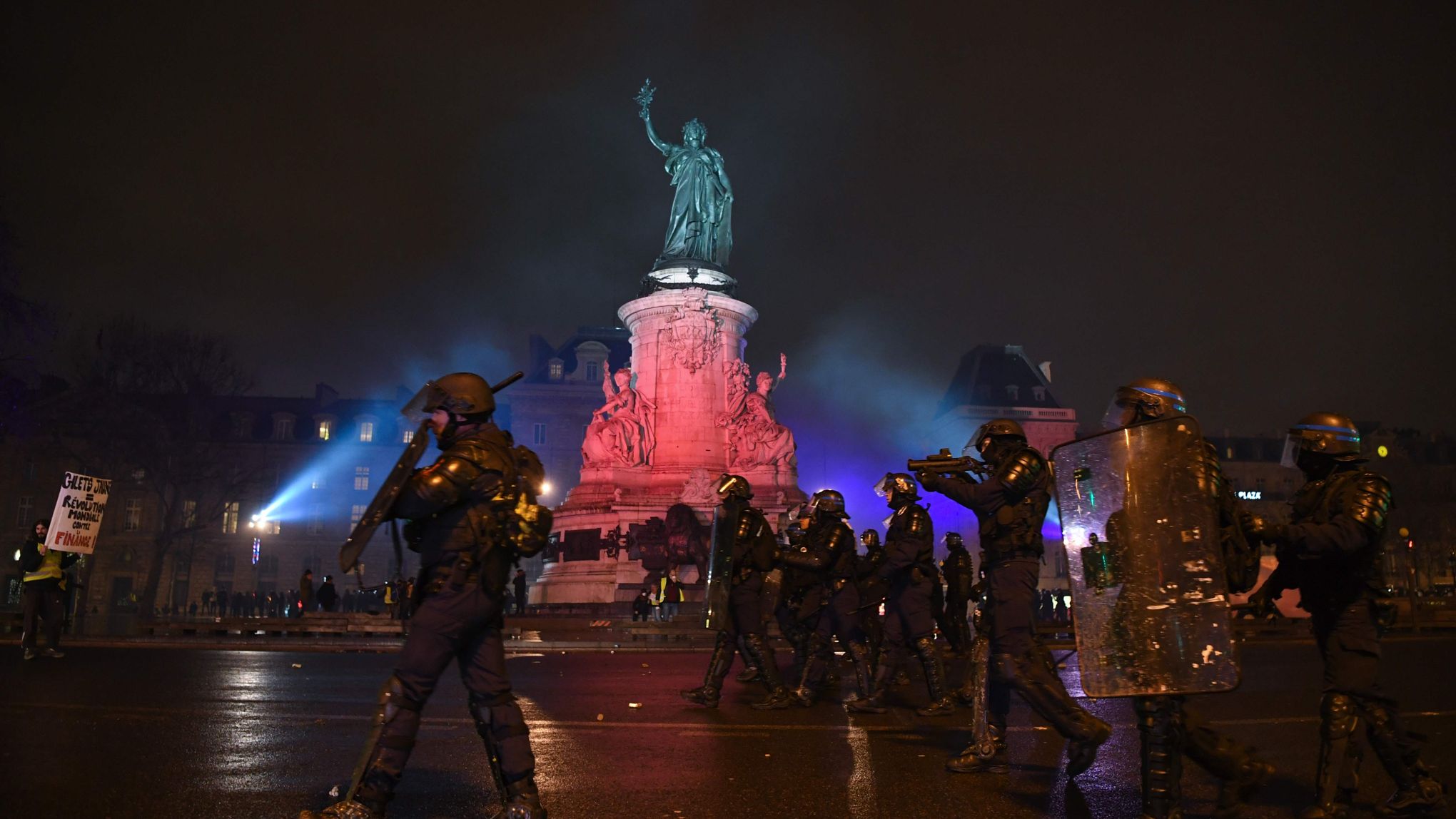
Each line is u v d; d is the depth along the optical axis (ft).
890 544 29.40
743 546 30.81
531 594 112.47
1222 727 26.58
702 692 31.14
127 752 21.03
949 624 54.39
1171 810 15.08
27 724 24.89
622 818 15.99
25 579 45.80
